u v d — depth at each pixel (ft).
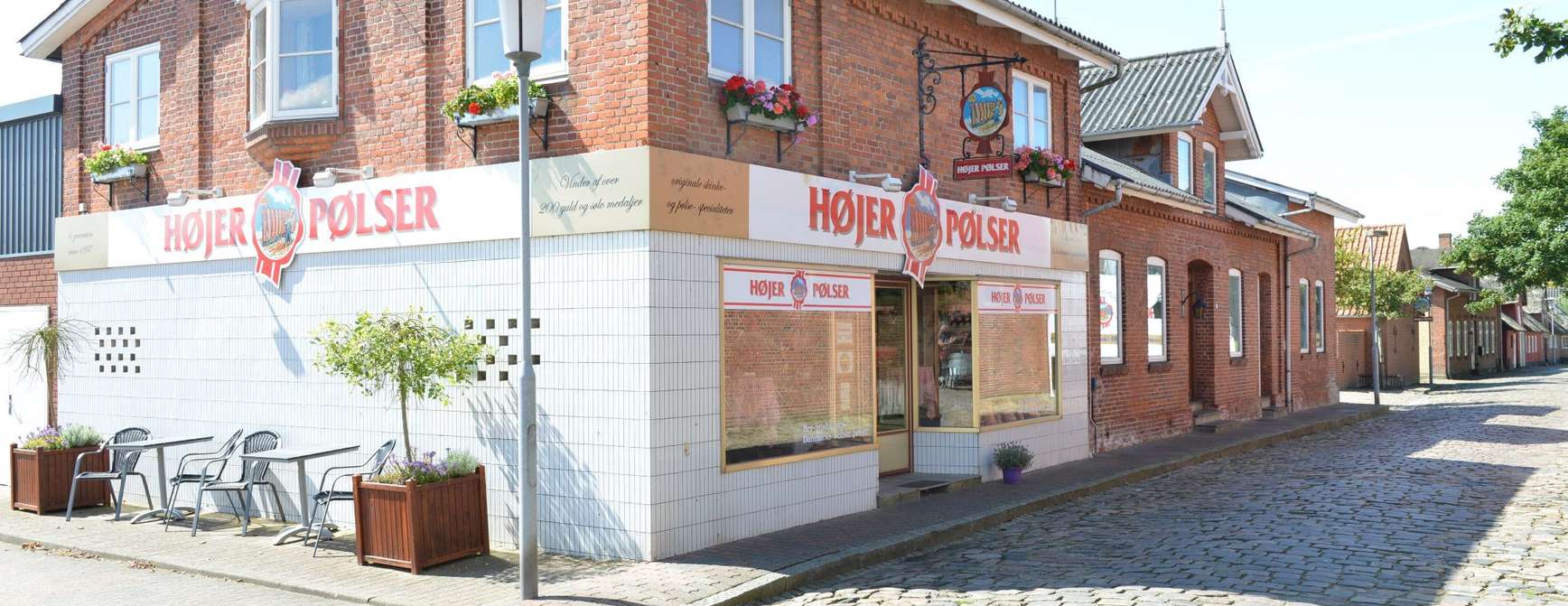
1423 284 130.31
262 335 37.76
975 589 27.32
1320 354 89.45
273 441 37.19
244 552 32.07
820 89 36.52
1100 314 55.11
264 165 38.50
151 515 38.04
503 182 31.89
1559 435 66.44
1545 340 270.46
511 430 32.01
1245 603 24.97
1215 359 68.03
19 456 40.24
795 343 34.73
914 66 41.47
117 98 43.93
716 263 31.76
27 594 28.04
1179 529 34.91
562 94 31.55
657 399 29.58
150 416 41.37
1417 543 31.94
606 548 30.27
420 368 30.09
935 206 41.22
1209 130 69.67
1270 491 43.06
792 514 34.40
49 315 47.91
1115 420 55.98
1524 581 27.04
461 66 33.45
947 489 41.81
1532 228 99.60
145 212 41.39
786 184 34.17
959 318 44.52
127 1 43.04
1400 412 89.66
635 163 29.66
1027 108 48.57
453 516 30.09
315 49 36.42
